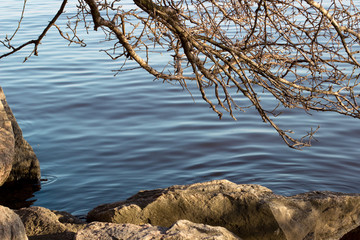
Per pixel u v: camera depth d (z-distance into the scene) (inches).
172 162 502.6
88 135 574.6
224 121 613.3
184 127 594.2
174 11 216.8
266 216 302.5
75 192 438.3
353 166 489.1
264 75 214.4
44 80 813.2
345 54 797.2
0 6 1654.8
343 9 211.6
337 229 313.3
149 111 655.8
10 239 221.9
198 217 308.3
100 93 736.3
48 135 577.3
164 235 247.1
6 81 811.4
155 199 311.1
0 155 251.1
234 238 255.4
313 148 529.0
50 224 294.7
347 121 603.2
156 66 869.8
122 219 305.1
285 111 644.7
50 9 1533.0
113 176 472.1
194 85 765.9
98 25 220.8
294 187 449.7
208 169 486.9
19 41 1114.7
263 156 512.1
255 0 215.2
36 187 446.6
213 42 215.8
